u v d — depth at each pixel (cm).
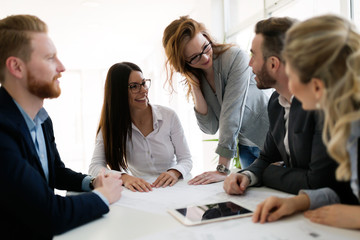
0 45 99
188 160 171
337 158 67
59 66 109
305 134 100
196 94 187
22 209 82
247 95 180
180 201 103
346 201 89
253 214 83
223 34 369
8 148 86
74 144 898
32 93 105
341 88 64
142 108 171
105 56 745
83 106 902
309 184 97
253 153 206
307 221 76
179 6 421
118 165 170
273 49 107
